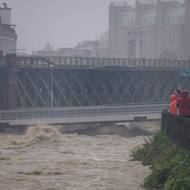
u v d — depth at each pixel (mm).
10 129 140375
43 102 168875
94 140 118812
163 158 60594
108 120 156500
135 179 54531
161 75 197875
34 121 143625
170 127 66375
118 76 184125
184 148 56719
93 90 179000
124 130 154250
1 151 88562
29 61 179125
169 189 45281
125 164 67125
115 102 183875
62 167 64250
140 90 192250
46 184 51781
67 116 149250
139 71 189875
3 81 162375
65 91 175125
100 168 63156
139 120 161875
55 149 94938
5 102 160875
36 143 108375
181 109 65562
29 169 62094
